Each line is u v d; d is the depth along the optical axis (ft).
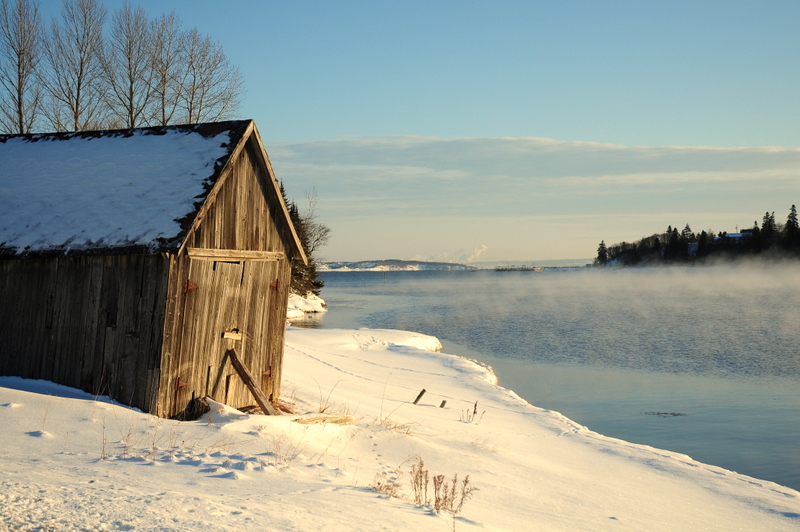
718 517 34.04
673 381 91.45
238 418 35.32
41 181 44.11
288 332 119.55
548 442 50.67
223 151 39.58
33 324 39.73
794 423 65.92
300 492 23.11
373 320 190.70
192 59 124.47
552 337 147.23
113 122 123.13
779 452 55.16
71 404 32.96
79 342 37.96
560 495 34.58
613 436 60.64
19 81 112.68
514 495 32.68
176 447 28.02
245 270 41.45
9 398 32.55
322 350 99.91
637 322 184.03
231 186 40.01
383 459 35.45
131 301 36.22
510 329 165.48
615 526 29.48
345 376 73.61
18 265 40.40
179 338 36.06
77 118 118.83
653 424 65.62
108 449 26.86
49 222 39.60
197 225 35.96
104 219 38.01
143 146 43.73
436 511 23.94
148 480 22.26
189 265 36.55
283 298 45.32
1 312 40.81
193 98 125.59
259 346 43.29
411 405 59.57
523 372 98.99
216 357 39.32
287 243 45.55
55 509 17.25
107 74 120.57
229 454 28.17
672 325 174.50
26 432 27.84
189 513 17.88
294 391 52.75
